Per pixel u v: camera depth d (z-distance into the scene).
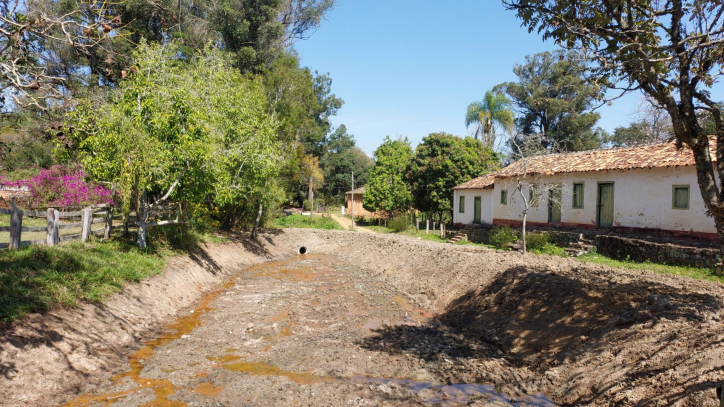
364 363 8.02
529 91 37.81
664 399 5.18
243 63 34.19
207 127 14.24
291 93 31.50
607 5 6.38
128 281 10.76
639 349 6.52
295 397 6.64
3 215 17.67
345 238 27.84
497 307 10.48
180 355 8.30
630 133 28.45
